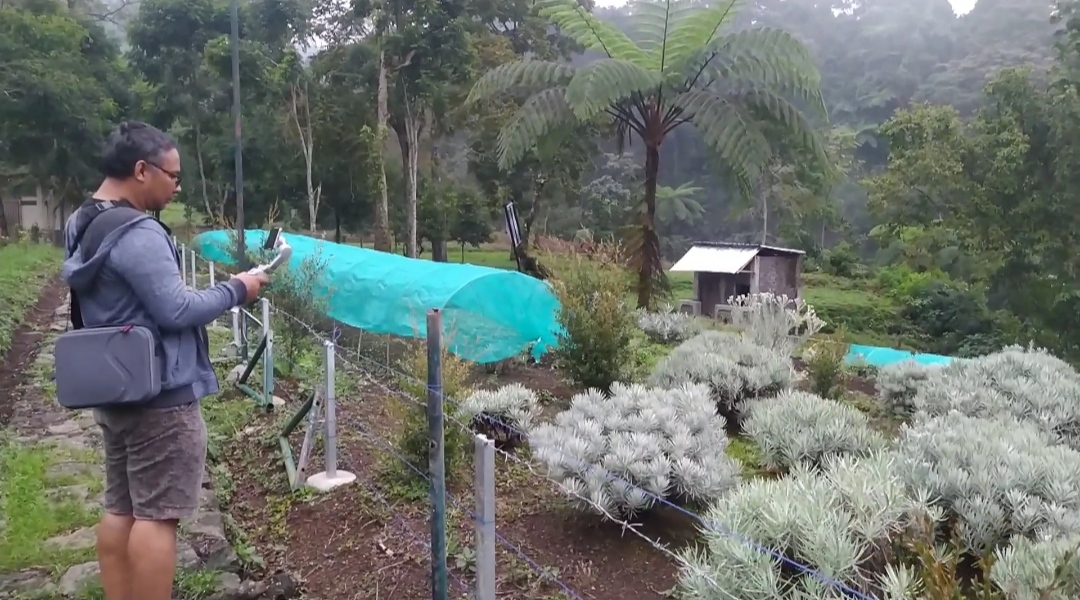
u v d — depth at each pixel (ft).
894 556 8.75
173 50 70.03
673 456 12.85
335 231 87.35
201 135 74.59
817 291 85.46
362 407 19.95
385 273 27.45
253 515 13.97
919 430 13.66
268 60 69.46
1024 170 53.88
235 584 11.14
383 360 25.52
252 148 72.69
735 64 38.78
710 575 8.57
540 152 43.04
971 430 12.98
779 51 36.65
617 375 21.67
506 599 10.42
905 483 10.89
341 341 26.48
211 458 16.65
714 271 47.47
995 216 55.88
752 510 9.36
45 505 13.33
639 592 10.67
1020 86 53.57
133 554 8.21
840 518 8.82
